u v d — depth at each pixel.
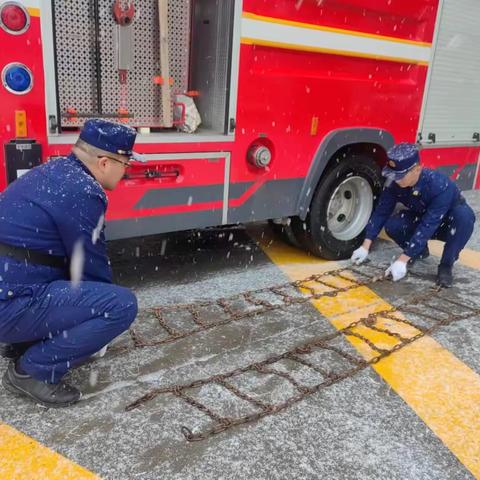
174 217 3.38
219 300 3.54
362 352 2.99
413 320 3.42
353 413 2.45
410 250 3.78
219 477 2.04
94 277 2.37
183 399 2.49
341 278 4.08
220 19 3.34
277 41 3.48
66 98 3.02
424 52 4.38
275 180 3.77
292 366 2.82
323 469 2.10
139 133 3.21
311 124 3.82
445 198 3.67
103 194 2.26
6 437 2.20
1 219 2.14
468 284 4.07
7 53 2.58
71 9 2.91
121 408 2.41
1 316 2.14
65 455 2.11
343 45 3.83
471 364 2.92
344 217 4.65
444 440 2.30
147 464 2.08
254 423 2.35
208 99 3.54
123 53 3.09
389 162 3.66
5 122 2.65
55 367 2.30
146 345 2.93
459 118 4.96
